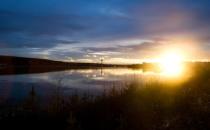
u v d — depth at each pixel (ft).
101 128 25.17
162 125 25.09
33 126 26.91
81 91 64.59
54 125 26.78
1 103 43.24
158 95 38.83
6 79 125.18
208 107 29.81
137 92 41.04
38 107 35.01
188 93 39.70
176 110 30.07
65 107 34.01
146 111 29.43
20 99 51.65
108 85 74.74
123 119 26.27
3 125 27.27
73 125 24.98
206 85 45.83
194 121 25.45
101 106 32.71
